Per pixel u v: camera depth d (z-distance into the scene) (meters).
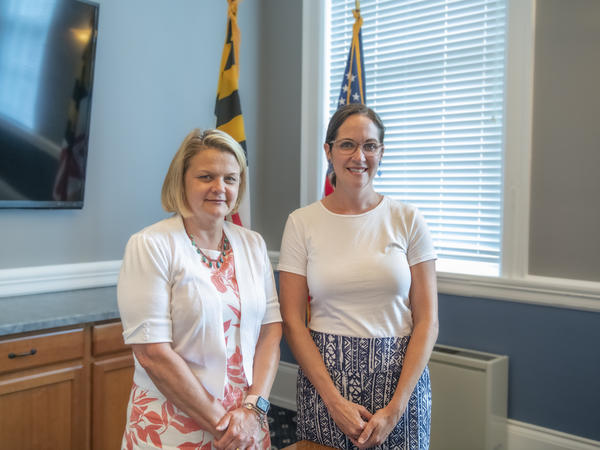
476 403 2.48
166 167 3.03
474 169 2.80
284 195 3.48
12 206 2.37
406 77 3.03
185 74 3.10
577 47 2.43
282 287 1.62
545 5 2.50
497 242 2.75
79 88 2.53
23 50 2.32
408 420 1.48
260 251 1.49
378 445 1.43
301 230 1.62
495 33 2.71
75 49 2.49
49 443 2.11
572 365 2.46
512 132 2.61
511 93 2.61
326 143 1.62
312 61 3.35
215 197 1.32
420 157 2.99
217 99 2.84
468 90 2.81
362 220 1.57
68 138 2.52
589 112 2.41
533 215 2.57
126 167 2.85
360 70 2.72
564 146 2.48
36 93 2.38
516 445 2.59
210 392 1.28
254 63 3.50
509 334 2.62
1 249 2.42
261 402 1.34
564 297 2.46
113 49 2.76
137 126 2.88
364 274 1.51
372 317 1.52
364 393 1.50
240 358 1.35
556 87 2.49
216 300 1.30
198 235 1.37
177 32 3.04
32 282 2.51
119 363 2.31
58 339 2.12
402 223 1.59
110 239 2.80
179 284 1.28
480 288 2.68
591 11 2.39
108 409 2.29
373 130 1.54
